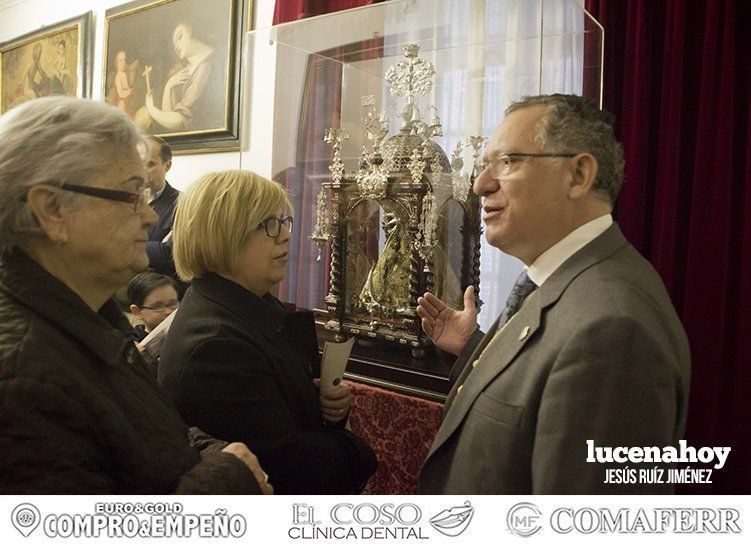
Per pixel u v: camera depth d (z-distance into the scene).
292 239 2.50
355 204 2.26
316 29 2.38
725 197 2.23
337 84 2.34
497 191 1.18
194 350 1.27
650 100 2.45
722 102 2.23
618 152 1.18
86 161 0.87
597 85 2.19
